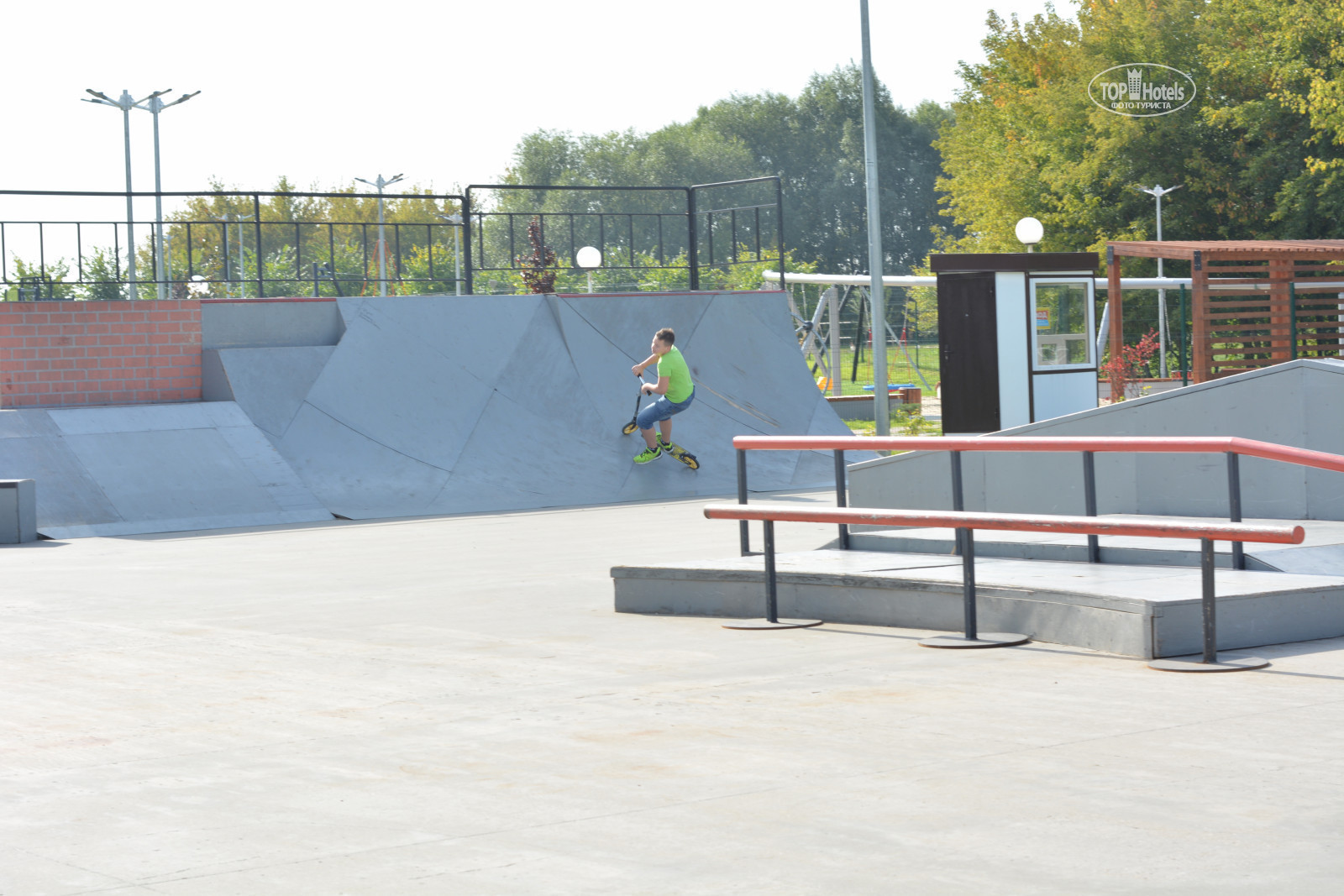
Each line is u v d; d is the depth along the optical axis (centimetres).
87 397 2041
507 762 534
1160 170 5062
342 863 412
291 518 1838
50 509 1728
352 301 2209
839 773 501
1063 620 746
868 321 6838
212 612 1009
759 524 1605
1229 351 2608
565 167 9306
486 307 2280
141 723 626
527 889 385
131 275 2211
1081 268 2262
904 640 781
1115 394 2603
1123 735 545
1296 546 846
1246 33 5034
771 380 2411
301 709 648
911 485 1301
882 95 10069
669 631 850
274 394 2061
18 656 826
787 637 812
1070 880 380
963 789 473
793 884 383
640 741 559
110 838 446
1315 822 427
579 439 2162
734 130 9969
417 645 829
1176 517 1085
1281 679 645
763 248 9462
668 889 382
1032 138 5659
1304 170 4731
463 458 2062
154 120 3347
